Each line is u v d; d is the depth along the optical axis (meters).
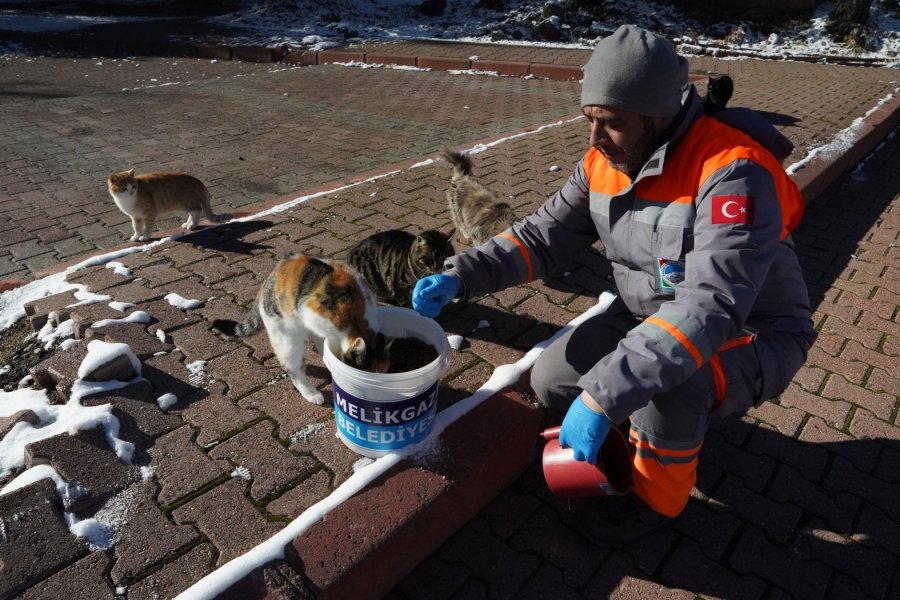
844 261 4.66
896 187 6.09
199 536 2.12
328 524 2.10
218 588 1.86
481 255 2.62
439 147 7.47
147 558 2.03
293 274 2.64
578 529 2.49
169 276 3.87
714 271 1.88
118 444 2.43
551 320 3.53
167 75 11.73
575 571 2.35
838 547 2.45
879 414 3.12
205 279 3.84
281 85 10.88
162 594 1.92
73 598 1.89
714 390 2.17
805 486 2.72
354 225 4.72
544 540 2.48
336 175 6.55
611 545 2.42
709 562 2.38
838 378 3.38
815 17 13.16
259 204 5.31
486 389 2.79
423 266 3.54
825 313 3.99
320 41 13.80
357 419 2.35
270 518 2.20
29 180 6.29
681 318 1.86
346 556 2.00
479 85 11.09
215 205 5.76
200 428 2.60
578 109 9.35
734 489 2.70
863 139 6.56
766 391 2.28
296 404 2.78
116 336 3.11
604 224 2.37
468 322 3.48
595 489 2.28
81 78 11.33
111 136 7.80
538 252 2.71
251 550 1.99
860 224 5.28
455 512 2.40
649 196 2.15
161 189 4.98
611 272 4.08
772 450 2.90
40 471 2.28
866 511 2.61
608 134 2.05
